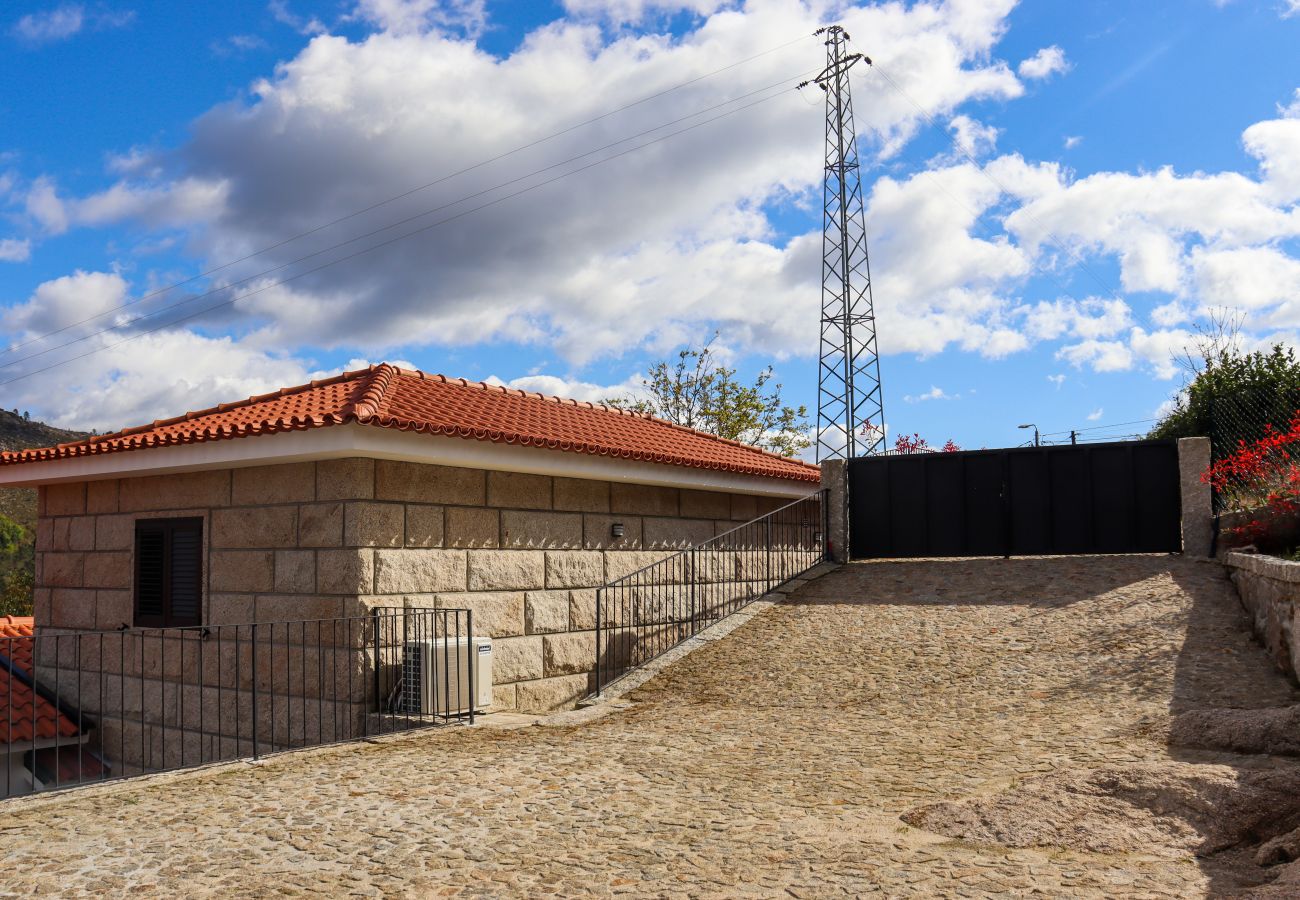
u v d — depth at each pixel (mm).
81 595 11969
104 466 10852
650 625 12727
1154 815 5082
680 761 6996
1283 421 17328
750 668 10570
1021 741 7250
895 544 15523
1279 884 4004
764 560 15148
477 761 7117
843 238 32375
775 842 5020
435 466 10039
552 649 11188
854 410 31594
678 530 13422
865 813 5520
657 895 4336
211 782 6617
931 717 8359
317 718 9391
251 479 10273
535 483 11203
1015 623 11086
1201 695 8141
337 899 4352
